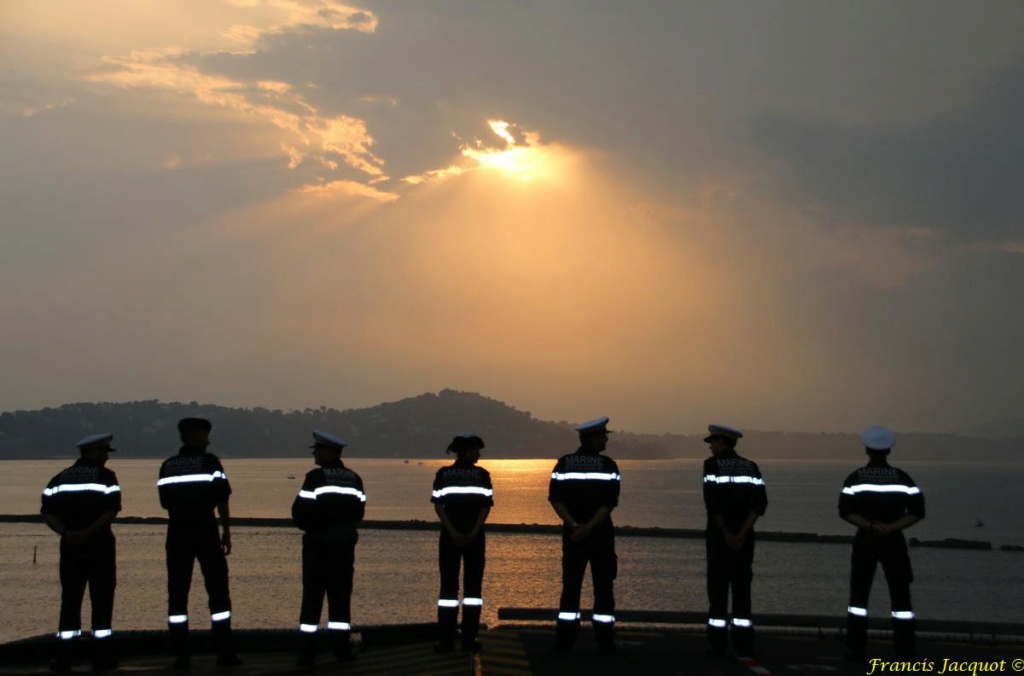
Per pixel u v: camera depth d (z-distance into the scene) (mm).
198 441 12266
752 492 12078
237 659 12133
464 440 12680
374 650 13352
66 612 11828
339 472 12281
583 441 12539
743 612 11906
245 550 88625
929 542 108750
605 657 11828
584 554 12242
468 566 12453
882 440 11922
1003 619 54844
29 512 144875
